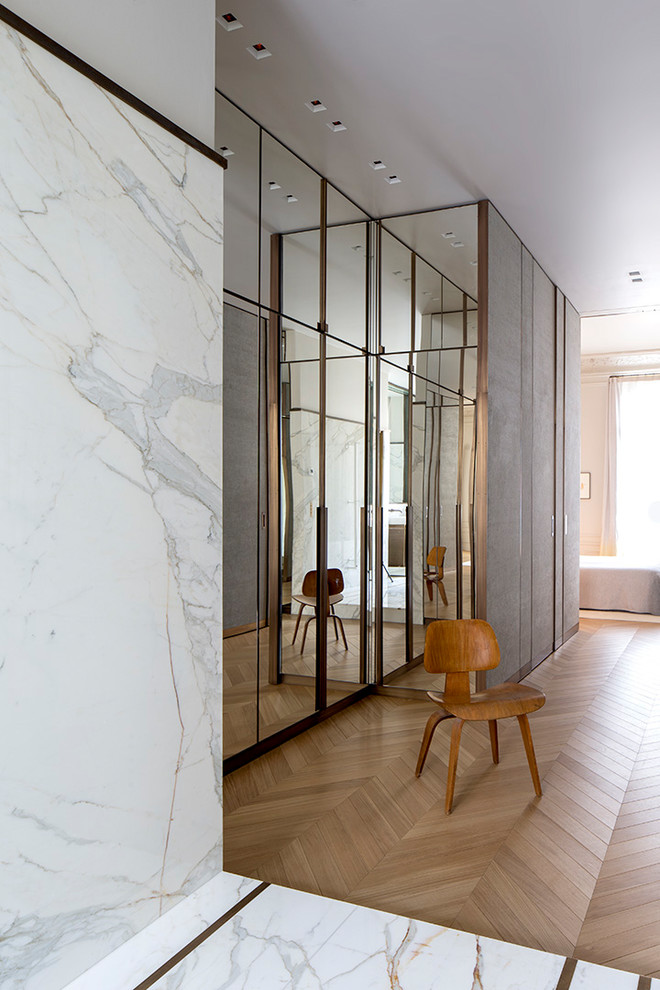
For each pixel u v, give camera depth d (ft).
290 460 13.30
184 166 7.58
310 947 6.70
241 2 9.09
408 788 10.96
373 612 16.39
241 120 11.70
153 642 7.06
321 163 13.60
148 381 7.03
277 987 6.10
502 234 16.40
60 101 6.09
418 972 6.36
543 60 10.36
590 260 19.40
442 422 15.74
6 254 5.61
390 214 16.07
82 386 6.28
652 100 11.40
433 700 11.05
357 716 14.64
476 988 6.15
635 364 34.06
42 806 5.88
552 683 17.74
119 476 6.66
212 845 7.88
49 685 5.96
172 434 7.34
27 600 5.77
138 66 7.11
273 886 7.82
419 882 8.26
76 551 6.21
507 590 17.01
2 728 5.56
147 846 6.96
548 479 21.02
